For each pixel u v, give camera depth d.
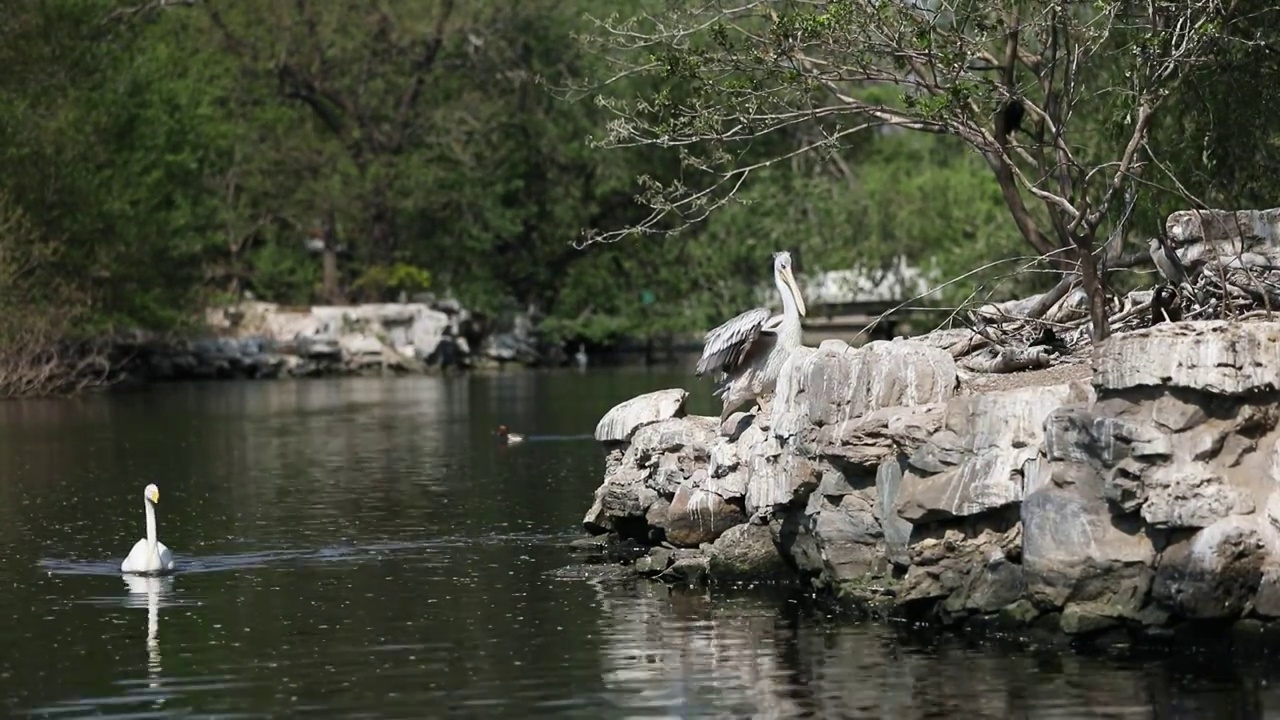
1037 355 29.09
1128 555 22.27
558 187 108.44
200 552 31.36
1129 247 41.16
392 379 90.94
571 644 23.62
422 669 22.25
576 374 93.50
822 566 26.45
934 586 24.45
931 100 32.50
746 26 43.78
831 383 26.00
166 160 87.88
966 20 33.97
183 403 71.94
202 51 103.31
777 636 24.00
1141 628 22.30
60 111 80.12
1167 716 19.52
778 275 28.25
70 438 55.00
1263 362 21.55
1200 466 21.58
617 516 31.53
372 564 30.05
